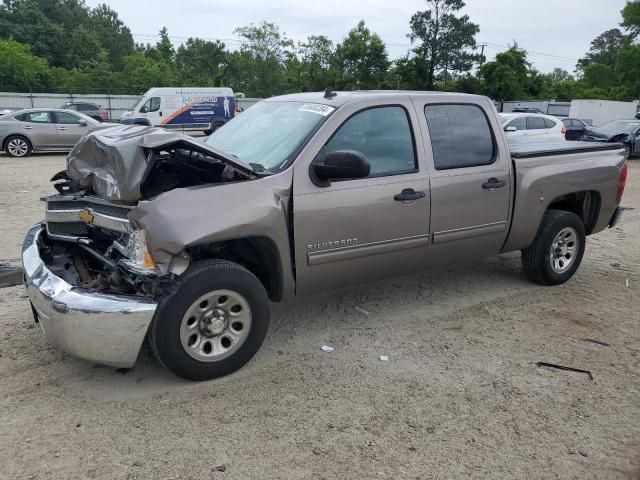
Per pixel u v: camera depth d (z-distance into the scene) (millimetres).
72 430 3209
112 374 3828
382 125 4406
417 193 4453
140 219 3334
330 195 4023
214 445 3113
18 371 3826
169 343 3498
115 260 3688
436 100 4754
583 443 3234
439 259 4824
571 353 4344
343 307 5133
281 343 4395
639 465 3064
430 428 3326
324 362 4098
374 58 50969
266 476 2885
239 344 3807
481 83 49812
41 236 4301
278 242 3818
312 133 4090
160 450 3059
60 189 4617
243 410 3451
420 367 4059
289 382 3799
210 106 29469
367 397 3639
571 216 5641
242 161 3914
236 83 67312
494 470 2980
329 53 53875
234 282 3660
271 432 3244
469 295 5512
